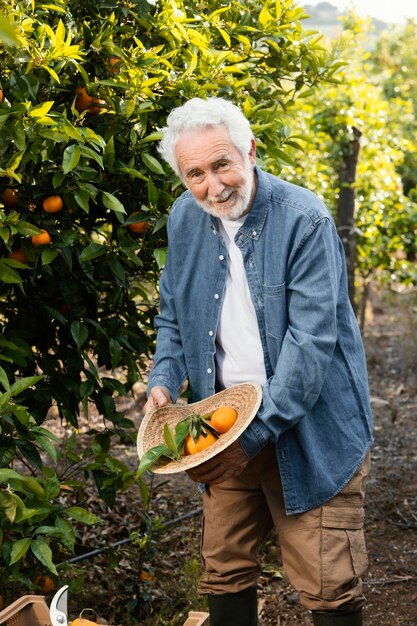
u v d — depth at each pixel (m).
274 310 2.15
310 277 2.10
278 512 2.25
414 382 6.43
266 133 2.90
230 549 2.34
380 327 8.49
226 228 2.20
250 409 2.02
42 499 2.30
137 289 3.17
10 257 2.55
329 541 2.18
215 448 1.95
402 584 3.31
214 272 2.23
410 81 12.55
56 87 2.57
